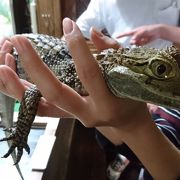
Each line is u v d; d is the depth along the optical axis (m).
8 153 0.28
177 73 0.19
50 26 0.52
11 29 0.45
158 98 0.19
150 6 0.49
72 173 0.36
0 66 0.20
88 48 0.16
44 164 0.27
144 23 0.49
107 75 0.20
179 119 0.26
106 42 0.23
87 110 0.18
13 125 0.32
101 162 0.41
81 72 0.17
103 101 0.17
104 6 0.50
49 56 0.31
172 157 0.22
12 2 0.44
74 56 0.16
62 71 0.29
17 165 0.27
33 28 0.50
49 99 0.17
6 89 0.20
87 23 0.51
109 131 0.26
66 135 0.37
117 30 0.51
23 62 0.17
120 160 0.35
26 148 0.28
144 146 0.21
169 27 0.43
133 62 0.19
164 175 0.22
